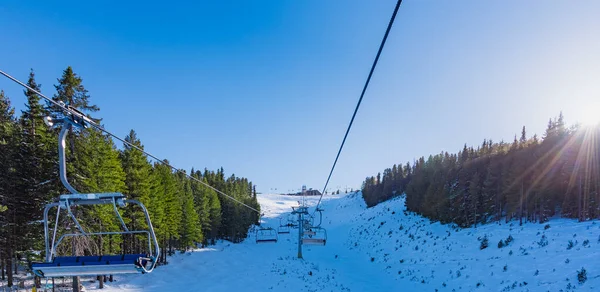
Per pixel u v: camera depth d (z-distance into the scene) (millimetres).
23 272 30656
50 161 20984
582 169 42875
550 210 47312
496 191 53344
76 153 23109
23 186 22547
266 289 27922
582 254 26797
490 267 30562
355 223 88375
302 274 35156
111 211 26281
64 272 6484
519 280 25719
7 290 24328
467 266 32812
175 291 27953
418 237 53250
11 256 24734
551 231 36344
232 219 70312
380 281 35656
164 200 39750
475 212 52062
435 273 33750
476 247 38656
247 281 30797
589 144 43188
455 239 45344
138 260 6371
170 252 45656
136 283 30062
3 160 22859
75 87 21359
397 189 113750
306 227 42188
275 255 51156
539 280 24562
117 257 6688
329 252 57094
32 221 21438
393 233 61531
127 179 31125
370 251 53656
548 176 46250
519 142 73000
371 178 132375
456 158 85875
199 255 45906
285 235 83375
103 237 25359
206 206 60375
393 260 43938
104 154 26359
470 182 55844
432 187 67562
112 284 29047
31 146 21844
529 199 47812
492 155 65250
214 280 32156
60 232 20188
